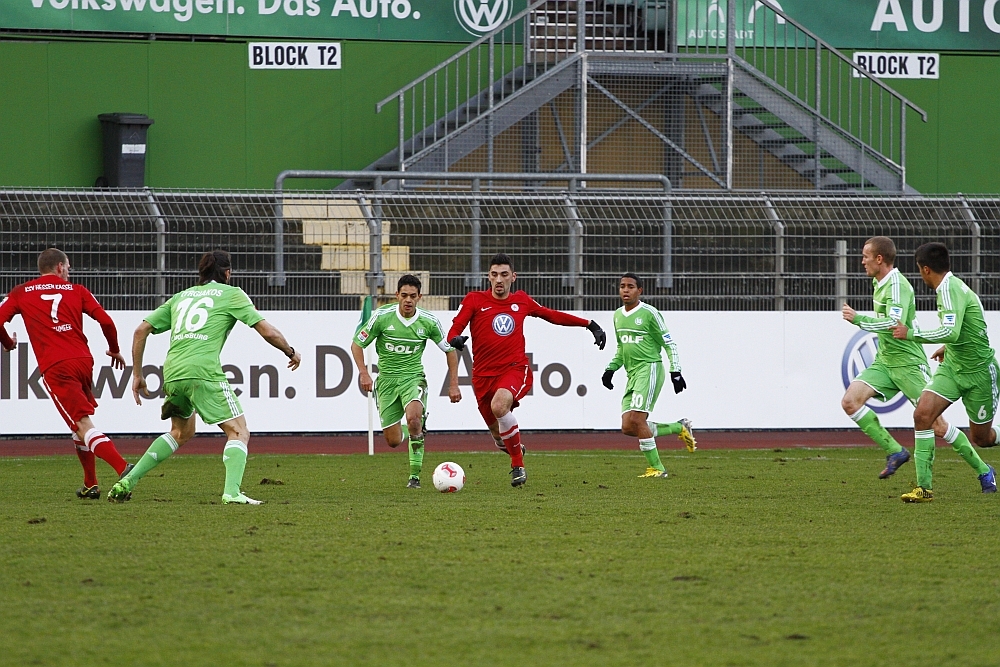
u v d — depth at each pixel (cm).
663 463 4872
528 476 4362
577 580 2356
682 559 2573
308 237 6100
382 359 4062
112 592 2242
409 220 6156
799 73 8831
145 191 6059
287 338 5972
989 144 9044
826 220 6359
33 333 3588
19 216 5809
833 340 6306
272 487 3981
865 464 4825
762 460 5016
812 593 2248
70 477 4316
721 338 6225
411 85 7688
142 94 8256
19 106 8088
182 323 3406
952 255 6388
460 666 1783
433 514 3234
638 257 6288
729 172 7900
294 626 2005
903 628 1994
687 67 8056
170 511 3269
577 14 8100
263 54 8394
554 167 8212
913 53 8950
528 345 6116
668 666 1781
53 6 8100
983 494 3744
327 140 8469
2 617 2055
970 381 3522
